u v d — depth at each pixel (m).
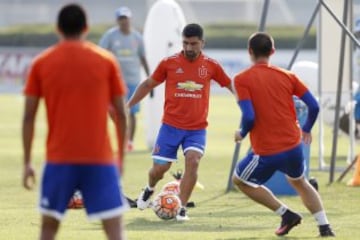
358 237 30.36
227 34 148.00
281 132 29.45
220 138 77.62
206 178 50.47
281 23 148.88
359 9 105.88
